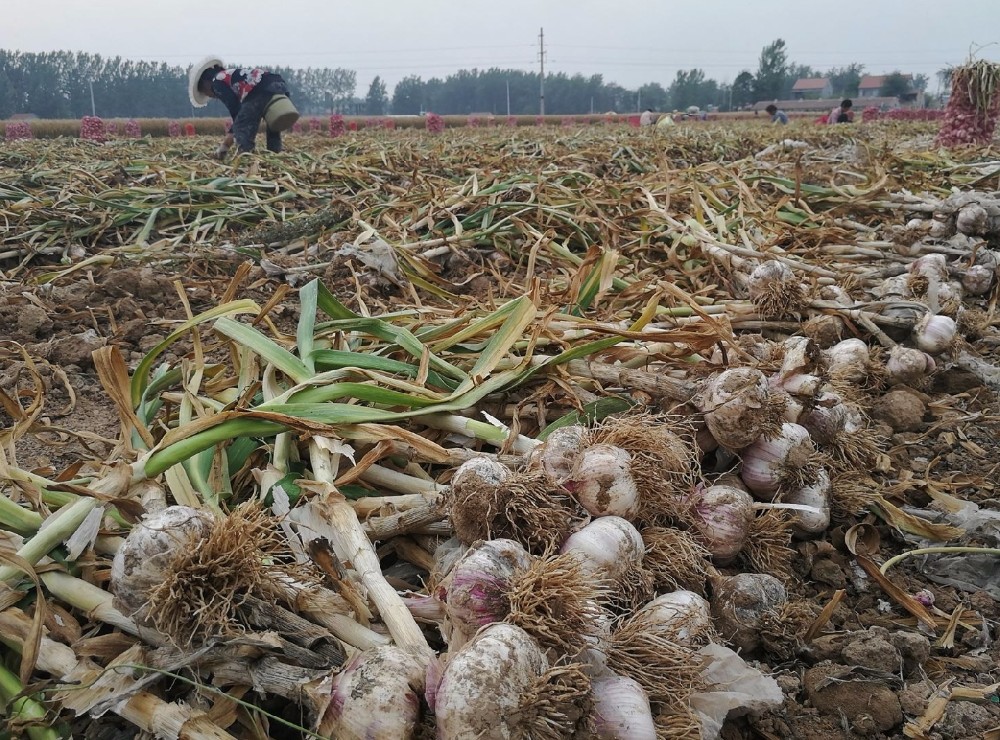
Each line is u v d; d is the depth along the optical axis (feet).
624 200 19.86
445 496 6.45
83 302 15.58
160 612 4.94
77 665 5.41
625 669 5.35
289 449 7.79
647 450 6.91
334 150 40.29
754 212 18.74
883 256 16.62
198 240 21.59
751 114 172.96
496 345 9.13
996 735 5.78
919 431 10.63
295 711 5.54
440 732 4.50
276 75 36.01
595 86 434.30
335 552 6.06
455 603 5.23
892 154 27.68
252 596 5.26
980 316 13.96
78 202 23.21
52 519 6.05
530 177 21.72
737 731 6.03
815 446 8.51
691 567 6.65
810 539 8.23
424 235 19.20
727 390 7.63
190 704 5.34
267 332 13.89
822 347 11.85
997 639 6.97
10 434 7.35
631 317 12.67
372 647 5.31
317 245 18.80
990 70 34.86
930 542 8.13
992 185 23.03
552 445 6.89
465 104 444.55
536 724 4.46
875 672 6.35
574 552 5.63
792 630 6.57
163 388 9.21
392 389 8.93
